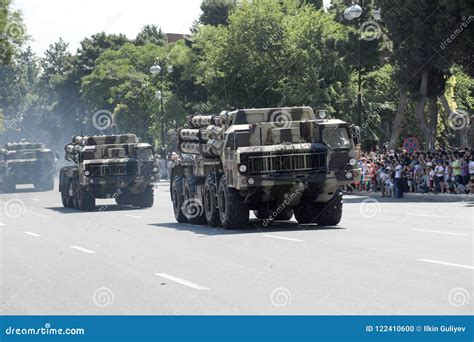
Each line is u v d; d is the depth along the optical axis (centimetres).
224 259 2427
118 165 5456
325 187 3428
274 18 10081
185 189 4025
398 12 7275
